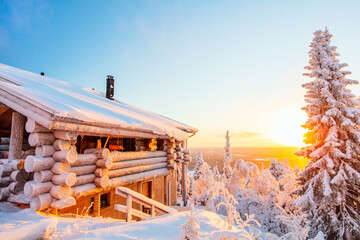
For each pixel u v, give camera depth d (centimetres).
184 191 1374
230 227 377
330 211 873
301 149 1053
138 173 928
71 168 574
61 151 509
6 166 503
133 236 311
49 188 488
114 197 845
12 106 529
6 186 500
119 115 810
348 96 959
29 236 270
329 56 1074
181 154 1349
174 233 332
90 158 643
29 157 466
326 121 930
